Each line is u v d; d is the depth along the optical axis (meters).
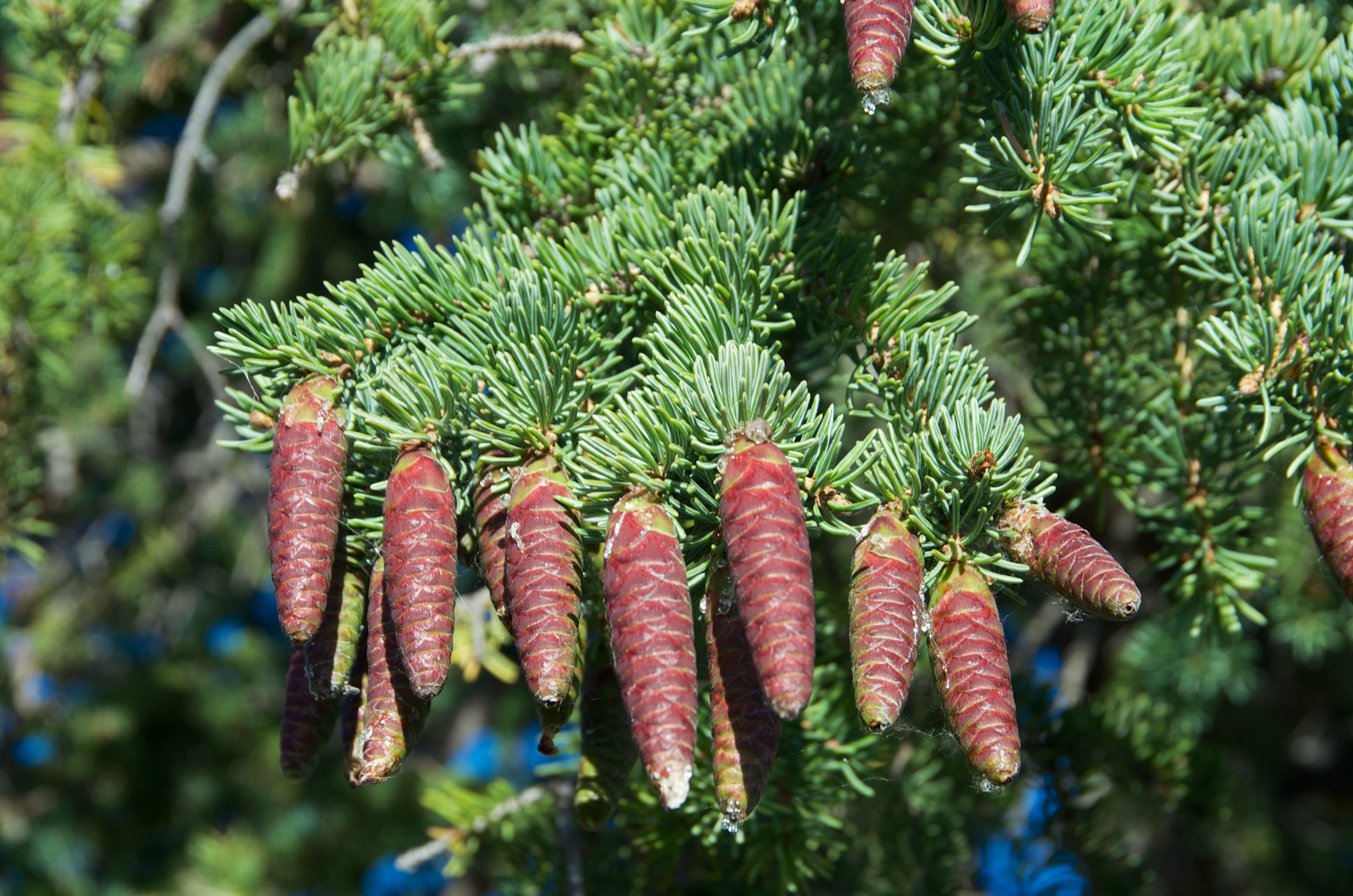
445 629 0.64
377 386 0.67
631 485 0.64
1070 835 0.77
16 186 0.87
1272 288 0.69
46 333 0.88
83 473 1.65
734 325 0.67
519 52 0.83
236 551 1.77
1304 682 1.49
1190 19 0.73
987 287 0.83
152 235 1.37
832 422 0.65
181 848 1.80
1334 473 0.67
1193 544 0.73
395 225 1.35
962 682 0.63
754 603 0.62
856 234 0.70
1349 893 1.56
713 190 0.71
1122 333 0.75
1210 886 1.36
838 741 0.72
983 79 0.68
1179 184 0.71
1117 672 1.24
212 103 0.94
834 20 0.73
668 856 0.75
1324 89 0.72
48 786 1.78
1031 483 0.74
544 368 0.65
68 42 0.87
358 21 0.77
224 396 1.48
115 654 1.80
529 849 0.79
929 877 0.77
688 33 0.68
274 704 1.83
